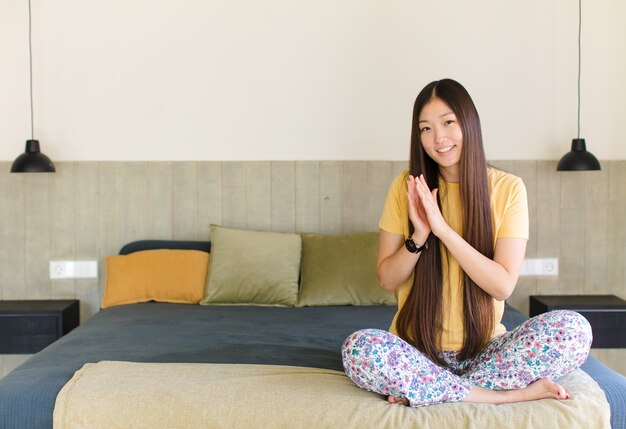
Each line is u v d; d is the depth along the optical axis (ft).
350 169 12.47
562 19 12.35
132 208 12.44
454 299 6.98
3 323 11.29
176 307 10.95
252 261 11.37
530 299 12.46
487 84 12.39
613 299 12.11
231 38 12.34
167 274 11.48
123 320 9.89
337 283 11.17
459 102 6.72
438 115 6.73
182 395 6.46
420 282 6.97
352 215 12.52
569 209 12.53
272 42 12.35
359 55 12.35
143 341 8.68
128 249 12.17
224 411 6.30
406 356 6.31
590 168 11.54
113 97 12.35
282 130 12.44
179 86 12.37
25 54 12.22
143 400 6.45
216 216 12.50
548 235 12.55
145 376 6.91
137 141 12.41
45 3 12.19
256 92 12.41
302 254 11.86
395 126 12.43
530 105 12.43
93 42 12.27
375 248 11.50
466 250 6.63
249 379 6.78
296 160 12.48
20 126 12.28
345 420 6.11
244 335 9.02
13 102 12.27
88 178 12.39
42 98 12.28
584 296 12.44
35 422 6.58
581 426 6.07
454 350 6.95
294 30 12.34
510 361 6.48
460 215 7.13
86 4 12.22
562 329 6.43
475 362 6.89
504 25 12.34
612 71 12.40
